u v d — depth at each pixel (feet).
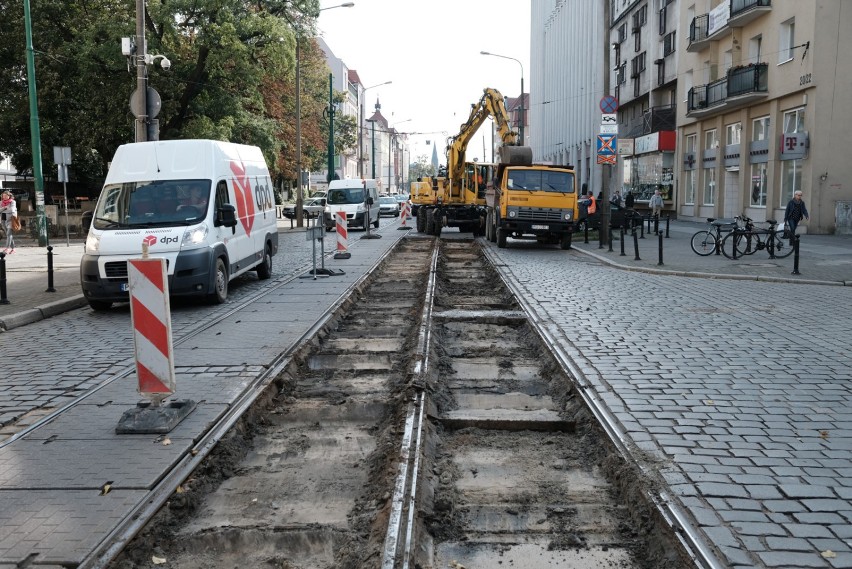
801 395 23.34
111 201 44.16
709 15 121.90
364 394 25.21
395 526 14.26
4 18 112.16
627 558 14.10
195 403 22.61
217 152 46.78
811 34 91.45
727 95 111.34
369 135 453.58
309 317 38.50
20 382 26.58
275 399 24.72
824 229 92.84
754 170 110.73
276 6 107.45
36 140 90.33
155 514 15.51
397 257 77.41
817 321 36.58
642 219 103.60
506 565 13.85
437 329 36.22
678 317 37.81
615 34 195.93
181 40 106.63
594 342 31.45
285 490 17.44
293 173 164.45
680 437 19.36
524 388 26.32
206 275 41.73
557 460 19.34
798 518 14.48
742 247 69.41
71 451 18.94
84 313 42.88
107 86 104.12
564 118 242.58
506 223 82.38
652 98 164.86
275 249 59.00
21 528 14.64
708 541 13.55
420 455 18.28
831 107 91.61
